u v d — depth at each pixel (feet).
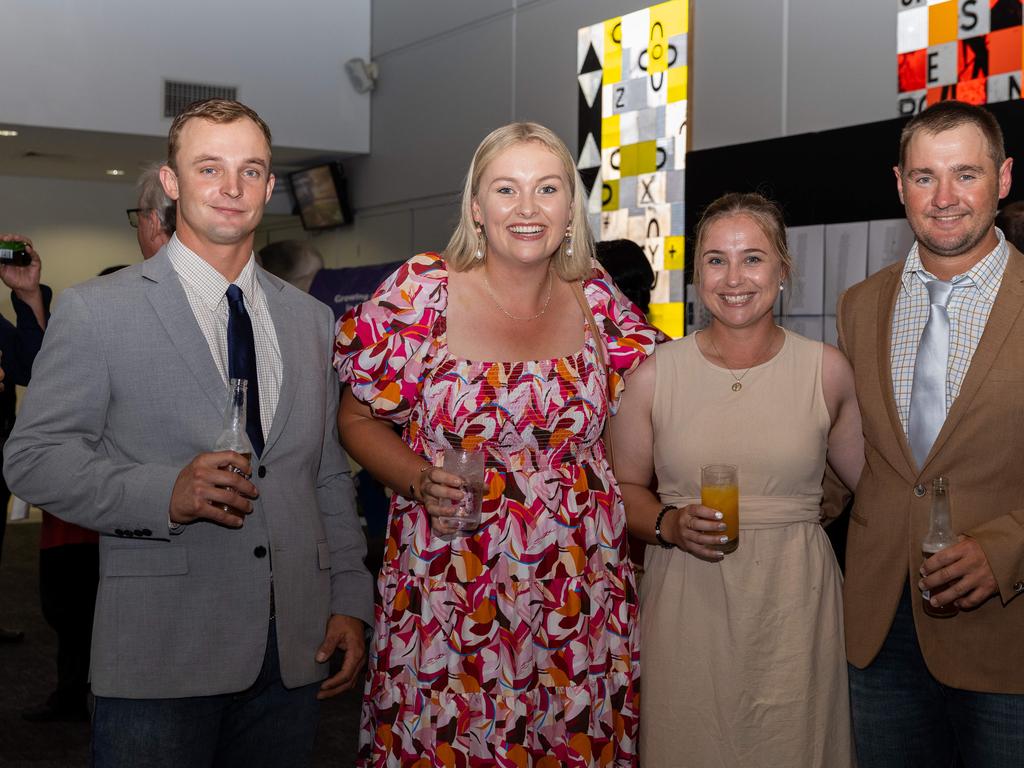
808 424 7.23
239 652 6.08
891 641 7.11
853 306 7.47
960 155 6.50
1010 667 6.68
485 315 7.04
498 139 6.79
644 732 7.28
